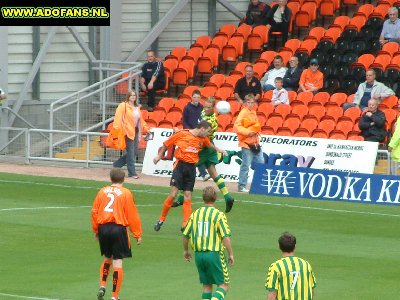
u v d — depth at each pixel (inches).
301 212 2534.5
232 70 3740.2
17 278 1845.5
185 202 2215.8
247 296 1745.8
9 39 3555.6
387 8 3663.9
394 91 3294.8
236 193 2778.1
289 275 1380.4
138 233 1701.5
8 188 2807.6
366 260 2025.1
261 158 2807.6
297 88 3336.6
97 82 3597.4
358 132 3006.9
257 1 3786.9
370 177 2691.9
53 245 2114.9
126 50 3843.5
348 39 3565.5
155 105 3599.9
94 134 3206.2
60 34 3663.9
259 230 2305.6
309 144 2878.9
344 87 3380.9
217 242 1603.1
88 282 1825.8
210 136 2479.1
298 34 3816.4
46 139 3299.7
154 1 3853.3
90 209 2519.7
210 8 3971.5
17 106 3555.6
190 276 1884.8
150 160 3078.2
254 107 3213.6
